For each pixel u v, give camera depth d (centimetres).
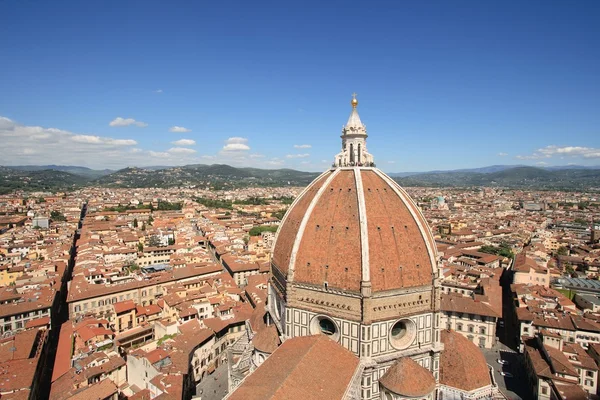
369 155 9219
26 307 17225
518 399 12250
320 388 6062
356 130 9150
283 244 9075
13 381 11500
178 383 11500
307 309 8000
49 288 19850
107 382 11675
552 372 11850
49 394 12112
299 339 7638
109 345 14738
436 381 8019
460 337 8925
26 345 13862
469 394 7975
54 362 13975
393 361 7606
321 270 7856
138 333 16538
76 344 14662
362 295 7288
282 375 6106
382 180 8881
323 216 8269
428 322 8012
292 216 9256
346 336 7594
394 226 8019
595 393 11956
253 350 9325
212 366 14412
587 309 18762
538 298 17738
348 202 8200
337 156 9319
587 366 12119
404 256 7831
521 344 15075
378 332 7500
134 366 13162
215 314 17150
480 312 15875
